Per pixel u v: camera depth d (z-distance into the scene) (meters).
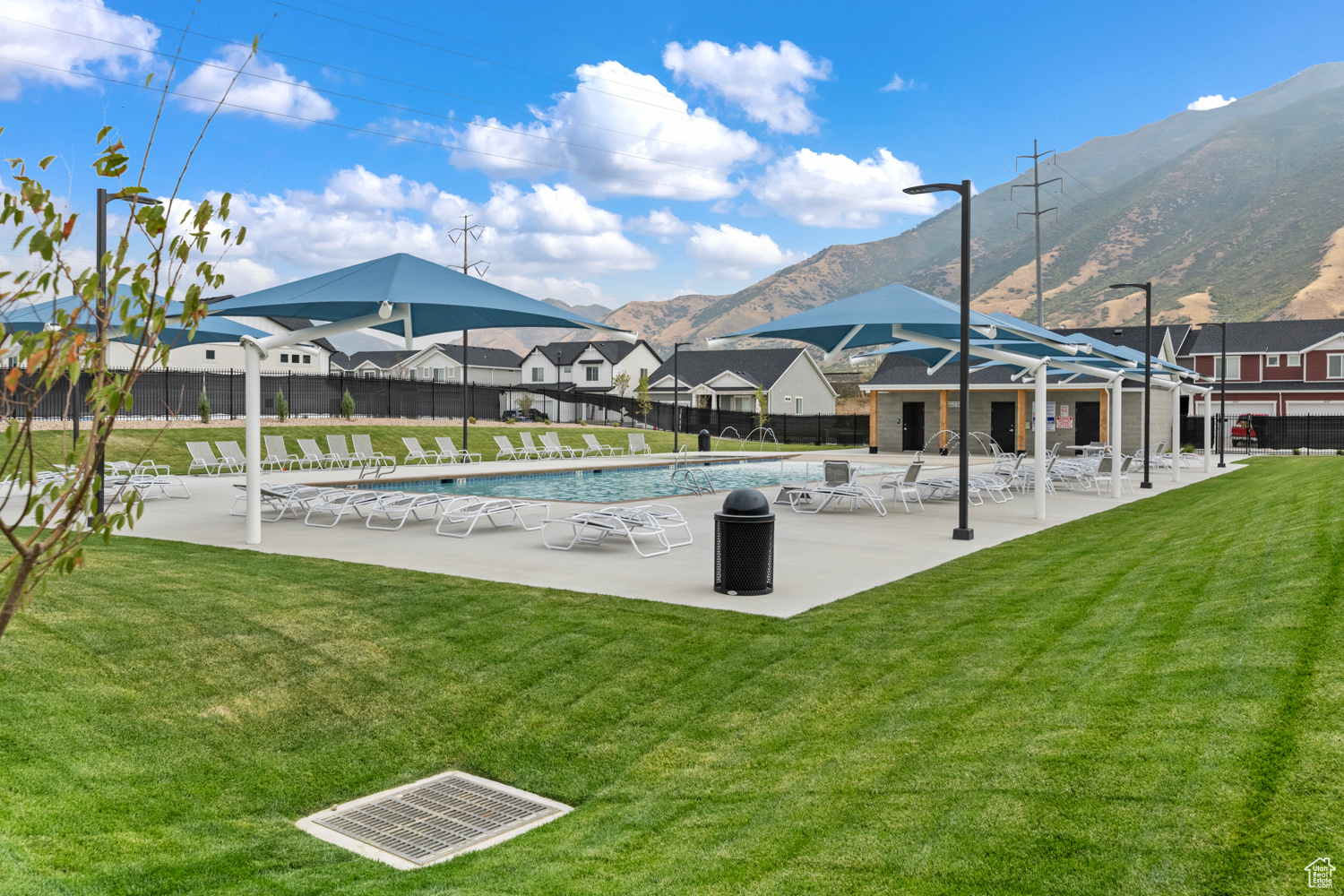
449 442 24.95
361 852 3.77
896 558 9.86
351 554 9.79
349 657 5.95
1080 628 6.26
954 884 3.01
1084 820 3.33
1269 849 2.93
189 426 26.02
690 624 6.79
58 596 6.88
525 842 3.79
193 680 5.46
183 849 3.66
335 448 21.06
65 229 2.59
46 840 3.54
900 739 4.52
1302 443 41.41
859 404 74.62
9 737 4.45
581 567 9.13
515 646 6.23
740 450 38.41
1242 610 5.69
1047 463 20.12
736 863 3.36
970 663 5.68
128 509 2.78
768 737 4.79
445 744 4.90
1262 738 3.67
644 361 64.94
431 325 14.36
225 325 13.77
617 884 3.26
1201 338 53.28
